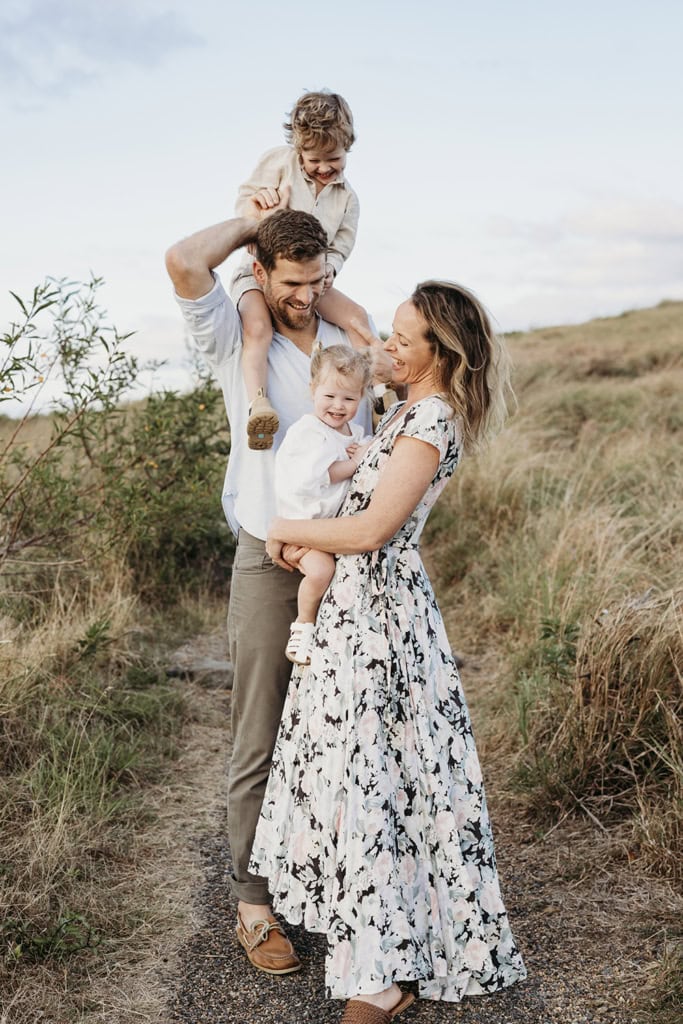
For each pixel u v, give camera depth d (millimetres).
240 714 2797
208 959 2746
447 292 2482
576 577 4895
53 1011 2457
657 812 3291
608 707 3695
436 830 2438
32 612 4965
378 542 2449
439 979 2445
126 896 3035
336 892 2355
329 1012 2502
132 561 6031
